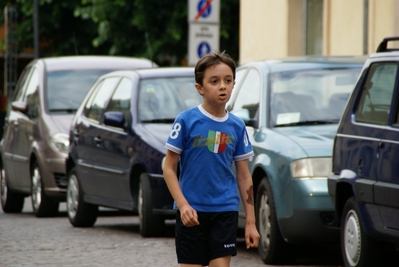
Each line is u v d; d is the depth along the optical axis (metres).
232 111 22.78
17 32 76.00
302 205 19.33
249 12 52.38
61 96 34.00
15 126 35.31
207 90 12.89
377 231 17.38
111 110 27.77
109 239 25.16
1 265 20.55
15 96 37.62
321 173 19.52
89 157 28.11
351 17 40.47
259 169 21.03
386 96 17.91
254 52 51.78
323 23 43.44
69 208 29.42
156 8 63.97
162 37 64.25
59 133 32.03
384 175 17.20
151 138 25.12
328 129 21.25
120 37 64.81
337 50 42.00
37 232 27.28
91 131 28.25
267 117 21.95
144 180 24.83
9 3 78.56
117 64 35.91
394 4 35.12
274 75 22.91
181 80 27.75
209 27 38.22
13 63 77.12
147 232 25.06
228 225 13.12
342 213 18.83
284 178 19.77
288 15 47.28
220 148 13.06
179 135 13.03
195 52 37.97
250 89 23.45
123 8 64.44
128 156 25.72
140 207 25.17
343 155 18.77
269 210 20.28
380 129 17.66
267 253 20.39
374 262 17.89
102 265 20.42
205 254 13.23
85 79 34.84
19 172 34.59
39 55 76.75
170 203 24.53
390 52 18.31
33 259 21.48
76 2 73.25
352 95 19.14
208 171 13.05
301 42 47.38
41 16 74.19
